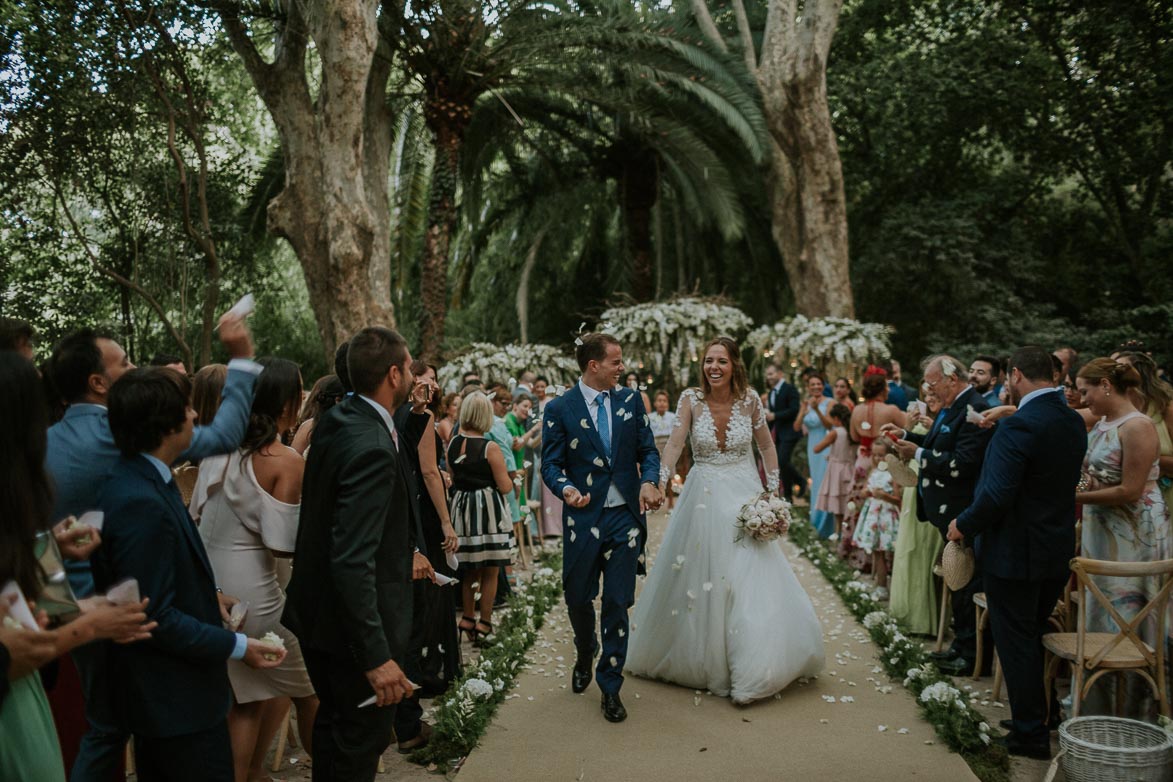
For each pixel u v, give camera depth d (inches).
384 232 518.3
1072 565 148.4
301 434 169.0
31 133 408.2
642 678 198.5
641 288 696.4
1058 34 745.0
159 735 94.9
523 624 237.0
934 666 194.7
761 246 725.3
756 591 182.5
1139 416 158.1
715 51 568.7
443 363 550.0
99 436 116.8
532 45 518.0
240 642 99.2
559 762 152.8
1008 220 796.6
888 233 738.8
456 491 225.6
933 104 722.8
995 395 223.3
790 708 177.3
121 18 397.7
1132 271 781.9
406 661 160.7
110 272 433.4
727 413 192.2
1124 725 136.9
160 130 473.1
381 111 526.3
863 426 312.7
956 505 189.6
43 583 75.2
